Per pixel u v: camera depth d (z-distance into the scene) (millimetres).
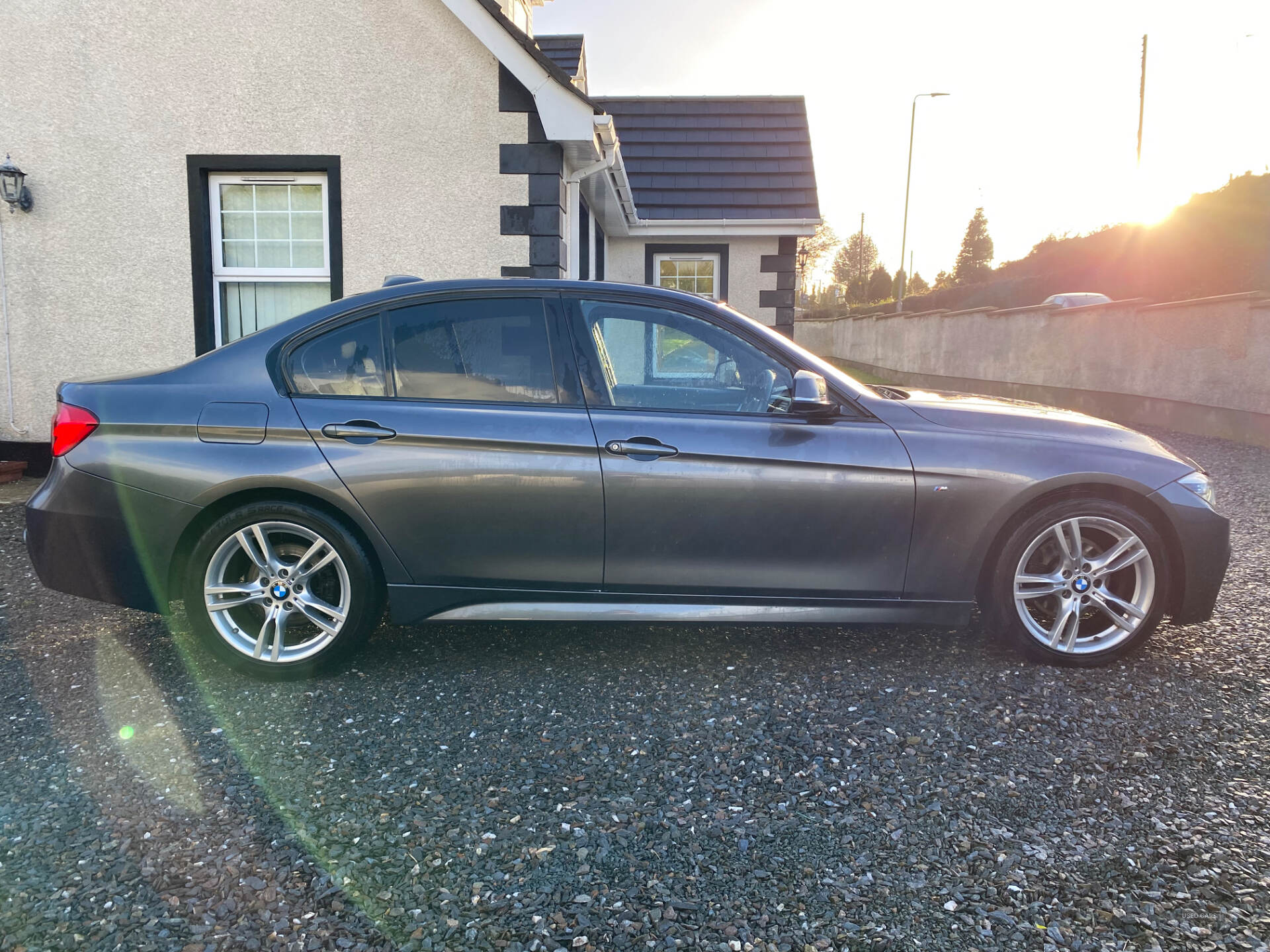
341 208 7008
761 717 3102
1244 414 9781
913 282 56781
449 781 2668
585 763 2783
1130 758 2787
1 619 4117
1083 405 13133
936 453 3348
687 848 2344
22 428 7234
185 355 7133
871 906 2107
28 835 2359
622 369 3443
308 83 6914
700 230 12672
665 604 3438
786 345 3480
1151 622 3441
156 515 3303
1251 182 19984
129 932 1989
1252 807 2506
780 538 3346
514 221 6965
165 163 6973
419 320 3461
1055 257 29984
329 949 1952
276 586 3369
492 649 3771
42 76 6910
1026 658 3580
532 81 6680
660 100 13750
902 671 3504
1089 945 1967
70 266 7059
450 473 3305
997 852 2312
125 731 2979
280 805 2525
